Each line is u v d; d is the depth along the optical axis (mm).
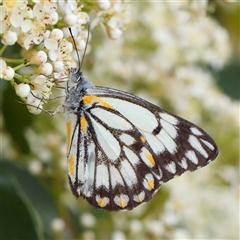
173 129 267
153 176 270
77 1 262
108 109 270
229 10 367
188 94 330
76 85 264
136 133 270
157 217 309
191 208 320
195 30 328
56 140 305
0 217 279
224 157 328
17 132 306
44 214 297
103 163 272
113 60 320
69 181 269
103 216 305
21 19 246
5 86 293
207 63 347
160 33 320
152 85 327
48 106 302
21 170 299
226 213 335
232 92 400
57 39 251
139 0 319
